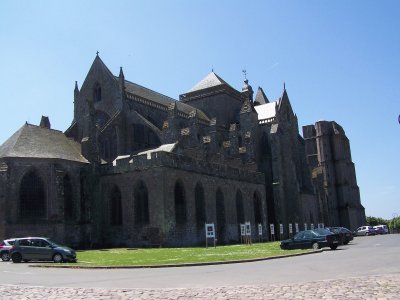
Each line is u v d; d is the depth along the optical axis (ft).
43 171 184.44
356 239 237.66
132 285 66.80
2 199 174.09
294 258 112.27
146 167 191.62
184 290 57.52
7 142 195.42
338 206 412.77
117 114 240.53
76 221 192.03
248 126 304.71
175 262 104.68
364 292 50.44
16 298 55.06
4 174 175.94
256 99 390.01
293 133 339.16
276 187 294.25
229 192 235.81
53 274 88.02
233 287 58.34
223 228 226.17
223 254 129.70
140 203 192.44
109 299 52.49
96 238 198.18
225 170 235.20
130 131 244.01
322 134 422.82
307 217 323.57
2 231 172.04
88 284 69.67
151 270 92.38
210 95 340.80
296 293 51.60
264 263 100.07
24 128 196.65
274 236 287.69
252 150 282.36
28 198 180.45
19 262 121.80
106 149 237.25
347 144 445.37
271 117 314.14
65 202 190.29
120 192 198.29
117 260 117.39
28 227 176.55
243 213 246.27
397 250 122.01
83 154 204.13
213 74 355.77
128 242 192.13
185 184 200.64
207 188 217.15
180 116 275.59
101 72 260.42
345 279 61.26
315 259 104.37
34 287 64.85
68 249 120.57
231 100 345.31
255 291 54.24
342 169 416.05
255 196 265.13
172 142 232.12
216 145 256.73
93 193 201.36
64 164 190.60
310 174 343.87
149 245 185.98
